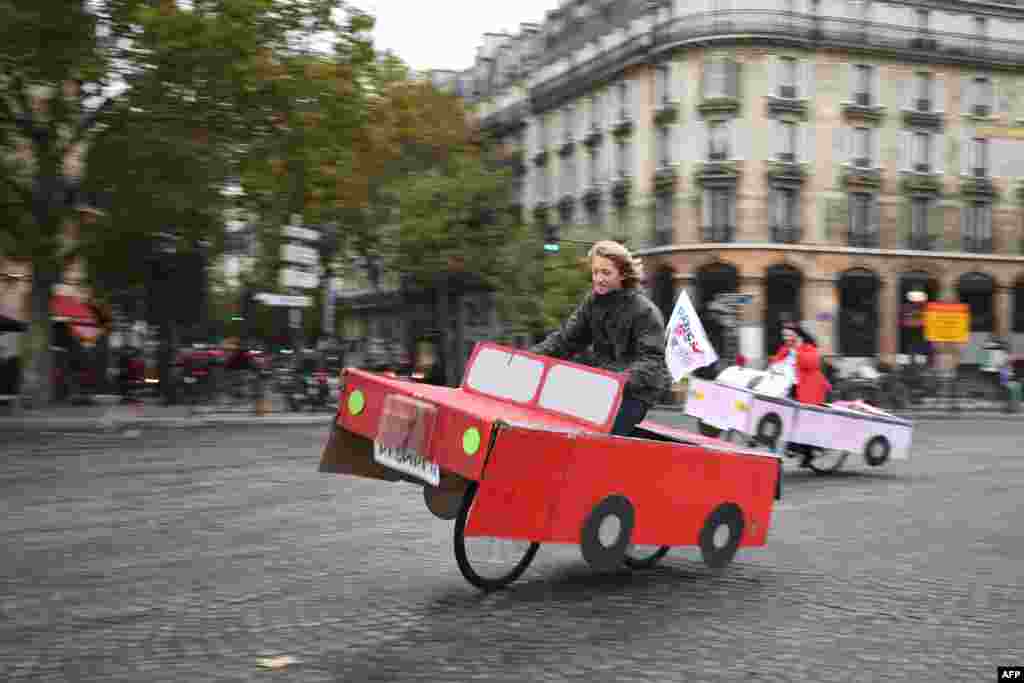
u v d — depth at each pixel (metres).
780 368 12.53
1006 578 6.17
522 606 5.16
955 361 42.28
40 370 20.17
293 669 4.04
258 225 21.11
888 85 41.44
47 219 19.73
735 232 39.66
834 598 5.54
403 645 4.40
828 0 40.88
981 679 4.16
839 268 40.41
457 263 32.62
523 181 53.66
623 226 42.22
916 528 8.09
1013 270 43.12
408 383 5.58
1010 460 14.22
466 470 4.76
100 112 19.55
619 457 5.21
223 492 9.30
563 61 50.38
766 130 39.59
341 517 7.93
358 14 20.08
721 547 5.90
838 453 12.46
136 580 5.59
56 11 17.42
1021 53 43.25
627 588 5.65
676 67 40.69
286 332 42.66
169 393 22.36
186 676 3.93
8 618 4.75
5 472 10.55
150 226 19.02
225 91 18.75
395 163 34.66
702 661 4.30
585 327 5.93
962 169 42.75
